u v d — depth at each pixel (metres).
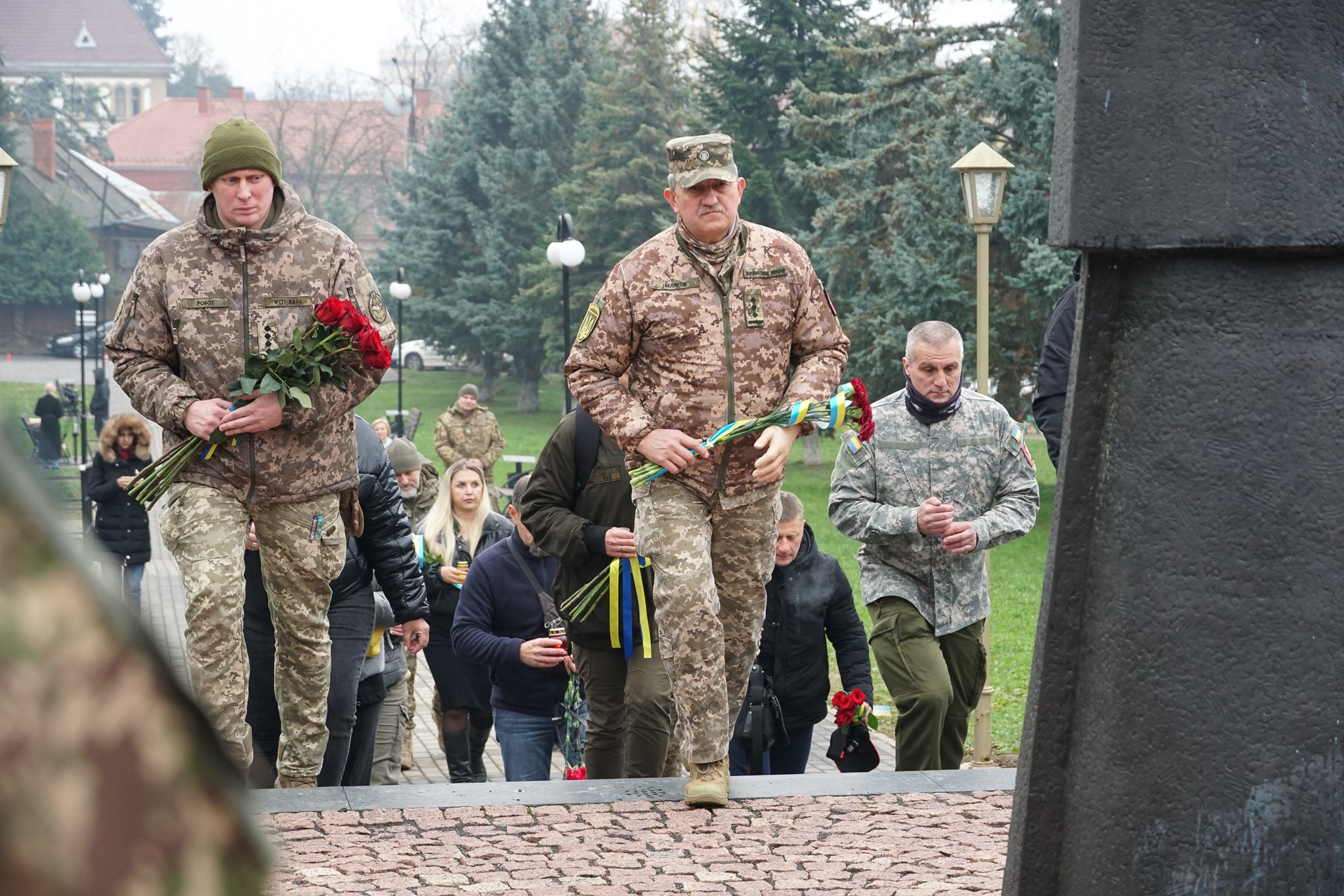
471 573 7.38
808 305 5.46
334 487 5.75
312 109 109.00
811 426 5.36
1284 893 2.42
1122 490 2.47
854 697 7.25
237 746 5.49
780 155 46.59
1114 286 2.46
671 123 56.03
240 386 5.39
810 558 7.41
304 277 5.62
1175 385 2.41
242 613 5.52
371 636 7.11
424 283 62.06
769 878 4.65
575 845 4.96
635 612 6.16
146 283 5.59
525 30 62.22
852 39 41.09
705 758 5.36
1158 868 2.46
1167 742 2.44
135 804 0.49
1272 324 2.38
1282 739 2.39
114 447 15.30
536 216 60.09
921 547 6.89
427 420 61.44
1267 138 2.32
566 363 5.39
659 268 5.32
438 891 4.49
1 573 0.48
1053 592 2.54
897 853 4.91
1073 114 2.37
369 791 5.51
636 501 5.44
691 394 5.32
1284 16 2.32
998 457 7.02
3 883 0.47
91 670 0.49
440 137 63.12
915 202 32.97
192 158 136.12
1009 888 2.64
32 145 92.25
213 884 0.51
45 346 85.75
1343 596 2.40
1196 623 2.42
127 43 156.50
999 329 32.22
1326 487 2.39
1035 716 2.57
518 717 7.35
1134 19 2.34
